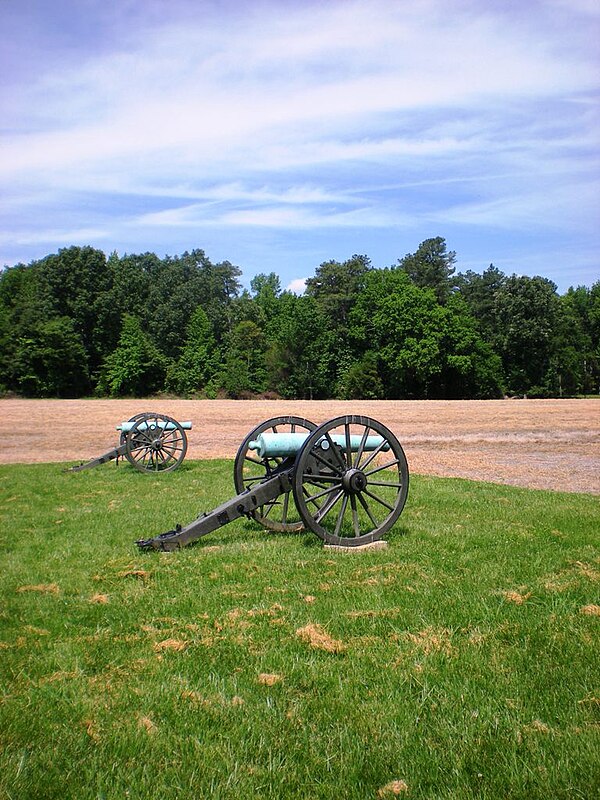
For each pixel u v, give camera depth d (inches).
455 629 204.5
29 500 459.5
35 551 311.0
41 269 3385.8
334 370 3159.5
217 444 853.8
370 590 240.7
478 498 431.2
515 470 600.1
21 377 2901.1
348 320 3353.8
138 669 183.9
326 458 307.6
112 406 1713.8
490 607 221.0
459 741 147.7
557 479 546.0
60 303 3292.3
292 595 238.5
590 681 171.2
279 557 287.9
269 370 3186.5
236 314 3695.9
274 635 204.1
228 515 312.5
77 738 151.4
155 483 525.7
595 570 259.1
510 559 276.1
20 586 257.6
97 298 3297.2
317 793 133.0
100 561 290.4
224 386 3093.0
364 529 336.5
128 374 3053.6
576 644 191.3
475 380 2913.4
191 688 173.3
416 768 139.2
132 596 242.7
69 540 331.3
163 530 349.7
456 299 3083.2
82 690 172.7
